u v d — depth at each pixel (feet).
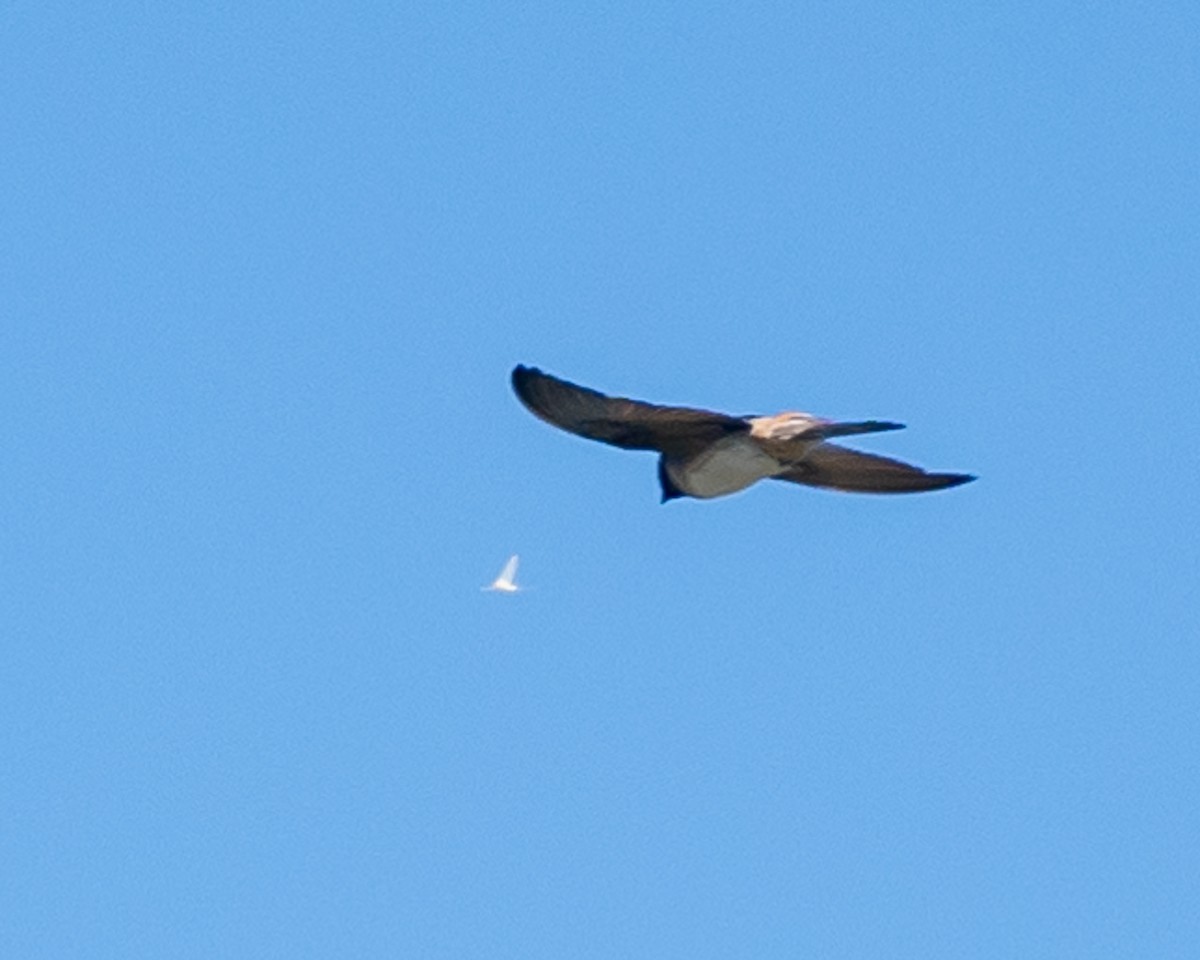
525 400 61.05
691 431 61.41
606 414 60.85
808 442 60.59
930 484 67.10
